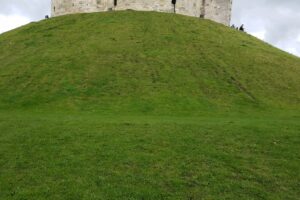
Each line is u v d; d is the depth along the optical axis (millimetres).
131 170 17656
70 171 17484
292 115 31891
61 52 45406
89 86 37031
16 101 34188
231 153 19969
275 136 22672
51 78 38719
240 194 15852
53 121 26188
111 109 32344
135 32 52156
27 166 18188
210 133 23016
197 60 44281
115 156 19094
